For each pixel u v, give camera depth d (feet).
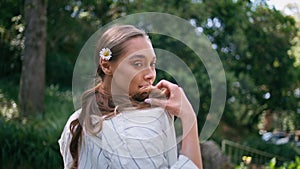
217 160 23.66
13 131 22.88
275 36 39.60
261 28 38.55
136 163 4.54
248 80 37.60
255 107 39.24
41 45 27.94
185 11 33.32
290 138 40.70
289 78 40.57
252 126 40.09
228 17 34.91
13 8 30.14
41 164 22.70
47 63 40.63
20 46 37.65
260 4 38.60
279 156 34.68
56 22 35.24
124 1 33.78
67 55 41.01
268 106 40.96
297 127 43.14
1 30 33.12
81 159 4.93
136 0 33.65
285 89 40.78
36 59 27.73
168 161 4.67
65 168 5.31
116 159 4.60
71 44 39.34
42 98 27.78
